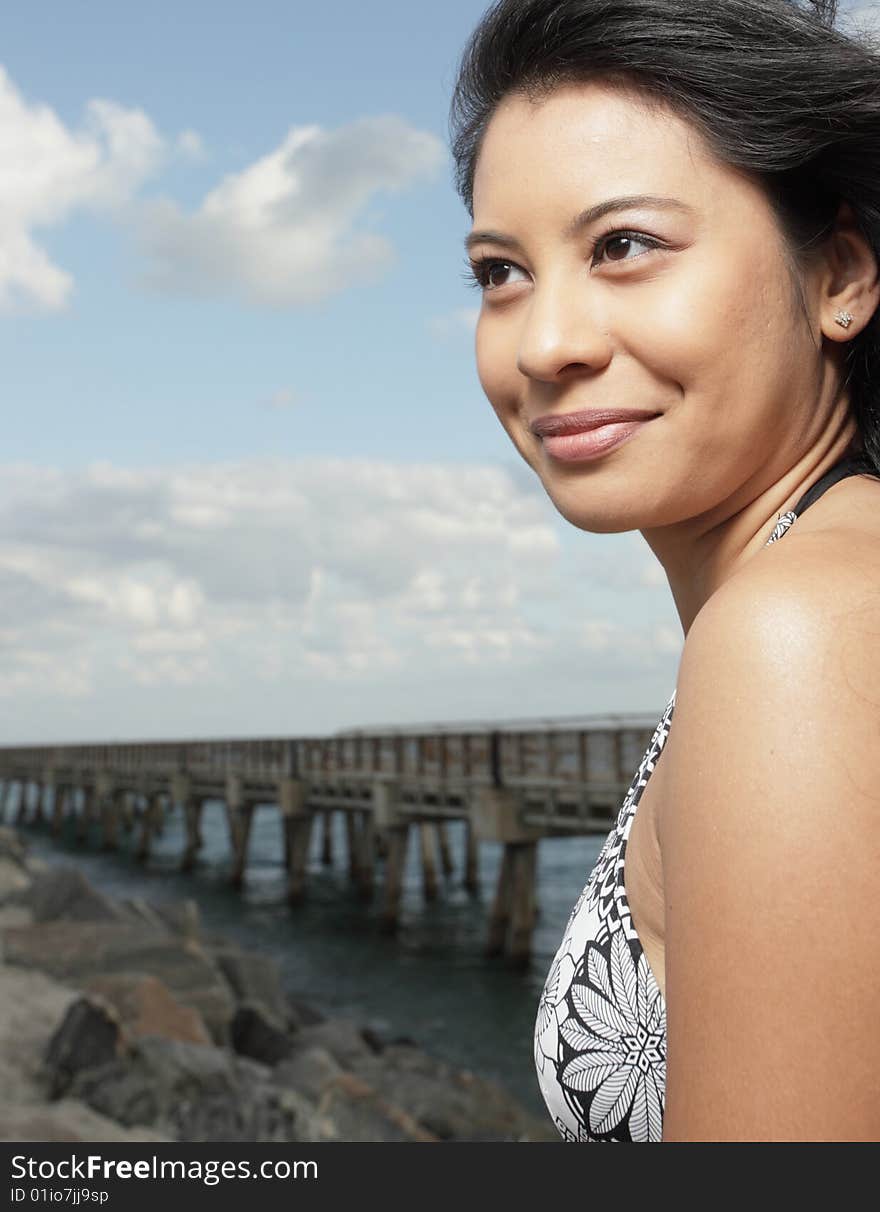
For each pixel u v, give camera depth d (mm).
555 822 17516
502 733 19094
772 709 549
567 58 778
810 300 811
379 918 22875
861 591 574
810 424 825
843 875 515
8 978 9969
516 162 801
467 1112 7828
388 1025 14406
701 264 764
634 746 16422
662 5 764
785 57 752
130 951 10836
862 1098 500
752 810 536
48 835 44938
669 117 769
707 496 800
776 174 781
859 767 530
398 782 21703
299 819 25984
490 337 881
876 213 802
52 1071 6902
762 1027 510
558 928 20984
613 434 785
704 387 767
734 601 594
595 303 779
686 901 553
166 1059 7051
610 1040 829
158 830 43875
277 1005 12703
